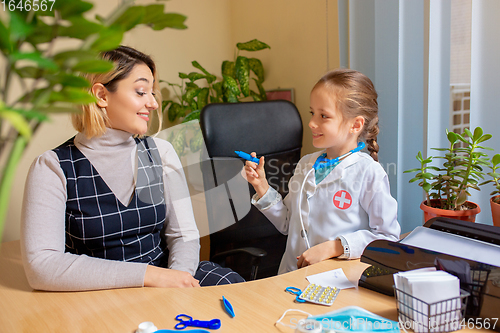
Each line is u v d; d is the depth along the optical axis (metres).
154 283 0.83
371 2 1.55
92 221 1.00
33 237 0.87
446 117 1.44
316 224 1.10
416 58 1.46
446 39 1.38
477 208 1.08
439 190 1.16
